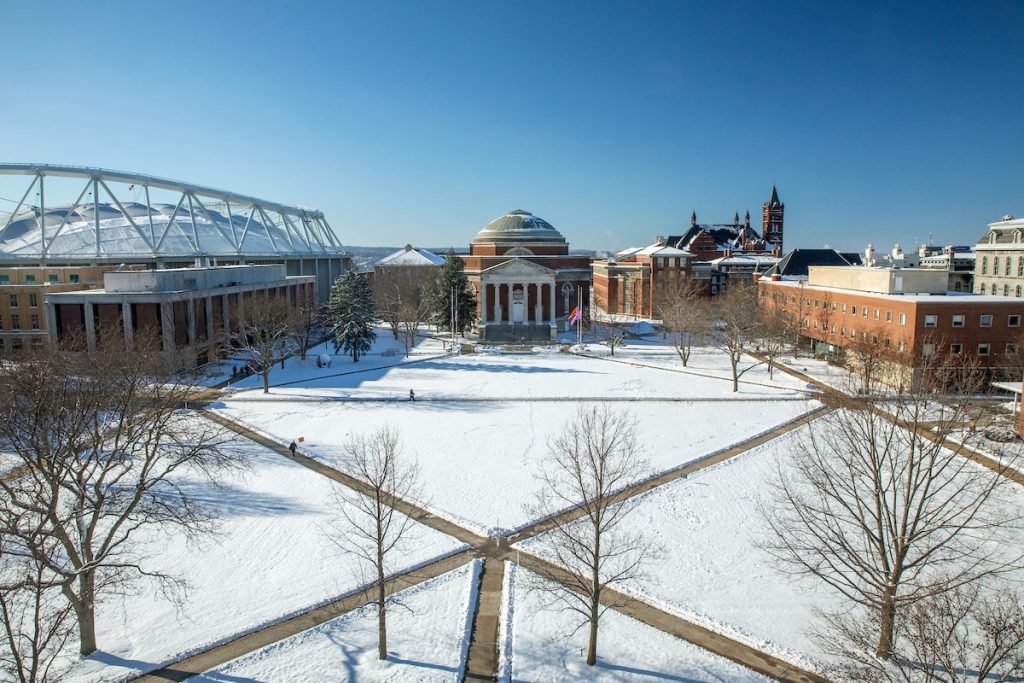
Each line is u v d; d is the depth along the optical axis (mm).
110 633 25625
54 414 27719
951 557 28328
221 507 36625
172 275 80250
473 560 30844
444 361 86250
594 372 77750
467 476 41219
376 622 26312
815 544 30438
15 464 39562
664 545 32156
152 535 33406
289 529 33938
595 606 23828
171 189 125625
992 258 101125
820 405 59406
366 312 88562
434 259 163875
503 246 134250
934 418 46500
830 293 83000
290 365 82438
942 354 60250
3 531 21750
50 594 28125
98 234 106000
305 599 27812
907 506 24266
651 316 126500
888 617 23031
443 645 24875
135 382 34688
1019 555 29719
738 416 56281
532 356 90312
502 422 54219
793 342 85062
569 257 131500
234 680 22922
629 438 48875
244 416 56562
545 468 42625
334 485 39906
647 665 23781
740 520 34781
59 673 22922
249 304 90375
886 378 56031
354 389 67875
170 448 39906
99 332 68375
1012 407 51875
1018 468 40000
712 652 24500
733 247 185750
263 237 167750
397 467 42688
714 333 93500
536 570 27594
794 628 25797
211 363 80438
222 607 27250
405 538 32906
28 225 128750
